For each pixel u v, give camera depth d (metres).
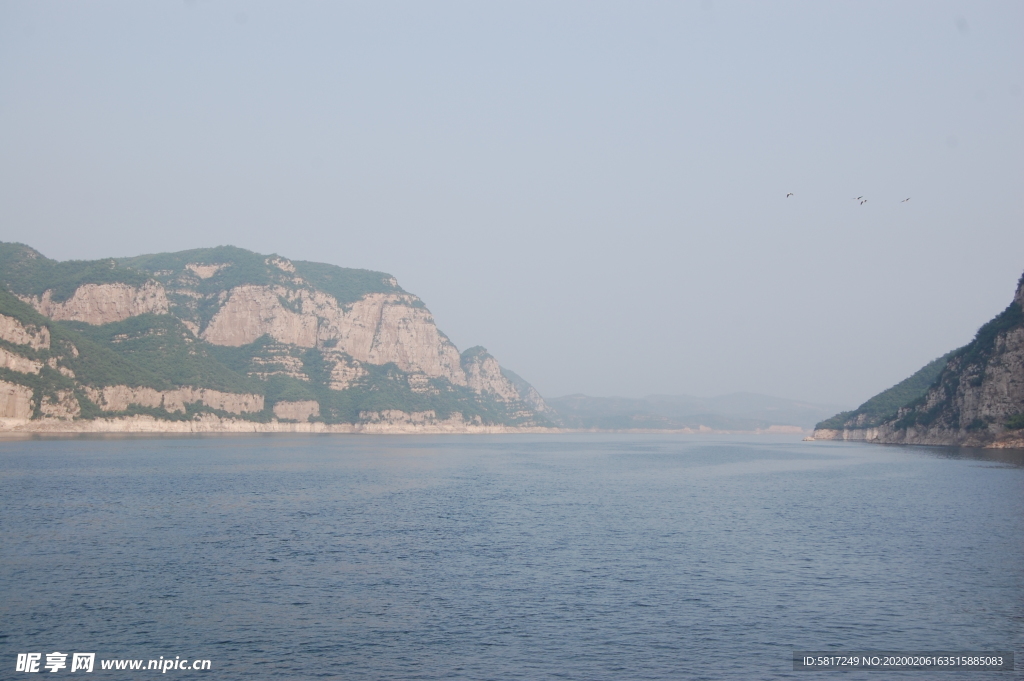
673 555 72.44
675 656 45.84
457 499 115.62
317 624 50.81
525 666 44.22
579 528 88.00
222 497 109.50
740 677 43.09
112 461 165.25
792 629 50.62
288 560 68.44
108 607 53.56
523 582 61.78
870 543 78.56
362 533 82.56
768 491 131.50
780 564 68.62
